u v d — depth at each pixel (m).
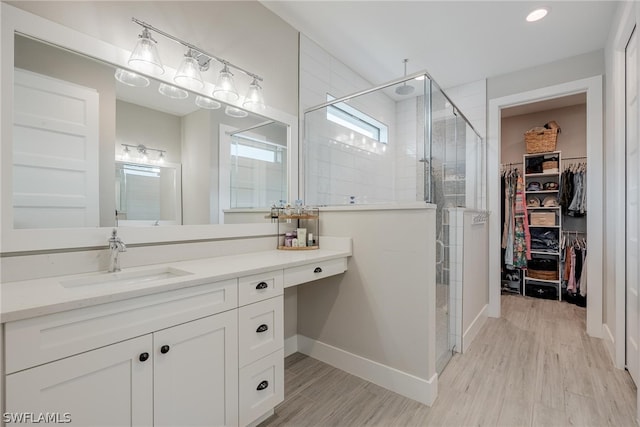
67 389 0.87
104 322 0.94
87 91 1.35
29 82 1.19
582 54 2.79
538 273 4.01
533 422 1.52
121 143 1.46
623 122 2.13
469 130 2.89
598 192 2.63
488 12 2.22
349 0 2.11
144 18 1.53
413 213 1.76
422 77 2.00
